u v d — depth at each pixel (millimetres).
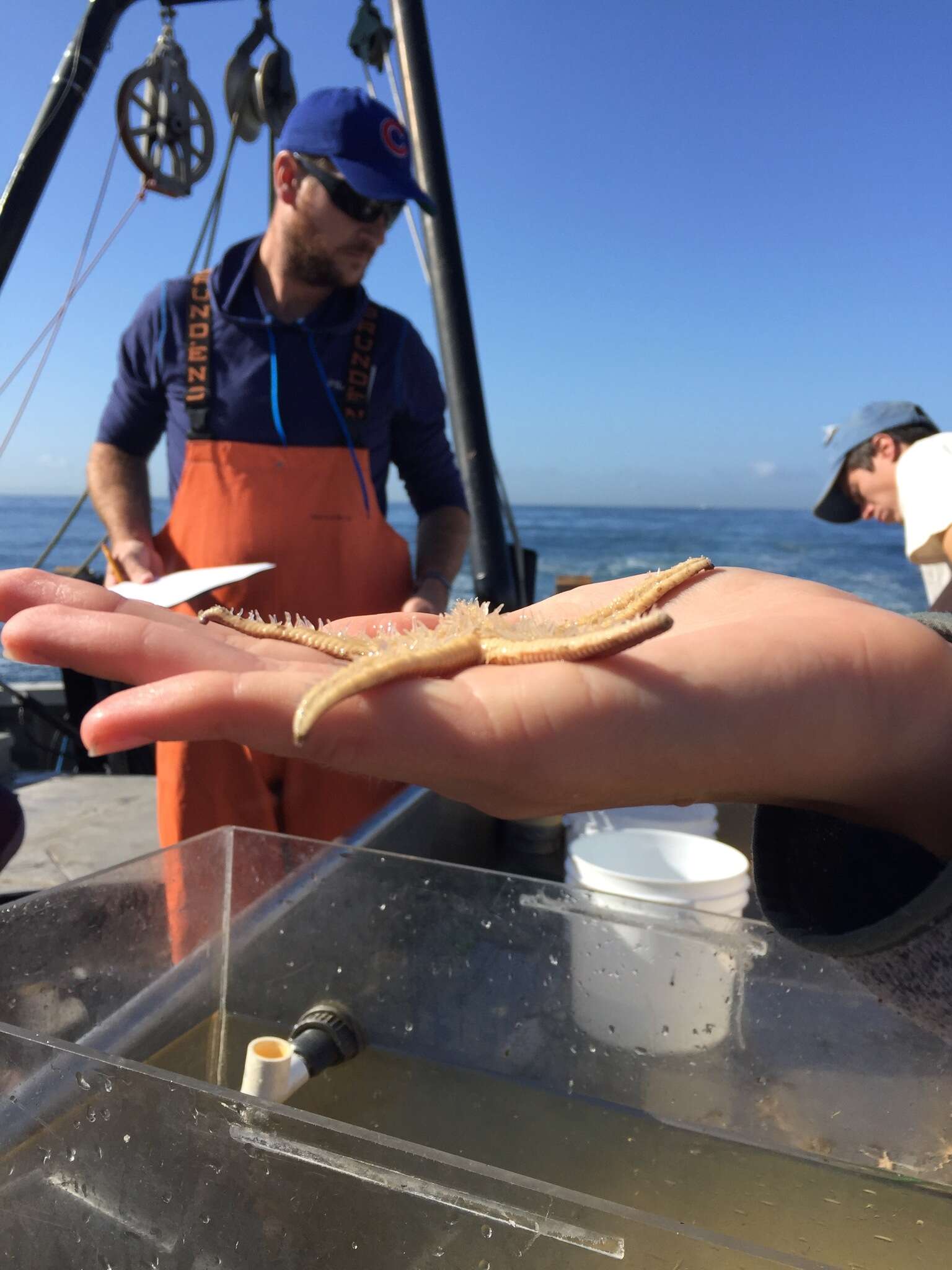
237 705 372
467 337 2020
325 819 1400
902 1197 445
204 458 1492
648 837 793
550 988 558
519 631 594
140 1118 352
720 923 543
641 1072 533
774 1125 497
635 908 551
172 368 1519
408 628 676
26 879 1583
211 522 1502
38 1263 361
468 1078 541
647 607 633
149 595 1221
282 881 593
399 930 577
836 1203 440
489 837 990
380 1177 328
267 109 2133
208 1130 344
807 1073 501
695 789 443
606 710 398
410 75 2051
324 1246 332
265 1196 338
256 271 1542
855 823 526
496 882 570
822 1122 490
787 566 19141
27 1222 363
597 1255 309
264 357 1475
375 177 1362
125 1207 351
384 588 1606
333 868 586
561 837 977
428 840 911
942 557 1586
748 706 419
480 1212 321
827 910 523
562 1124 501
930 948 453
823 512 2307
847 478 2182
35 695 2695
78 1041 489
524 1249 315
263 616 1502
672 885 659
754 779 446
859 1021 498
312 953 582
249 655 451
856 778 465
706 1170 468
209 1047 550
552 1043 544
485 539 1960
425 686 398
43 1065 369
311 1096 514
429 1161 326
